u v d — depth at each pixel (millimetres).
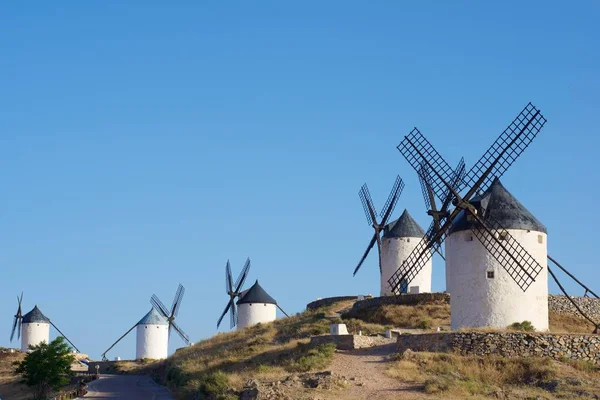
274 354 62250
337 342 59344
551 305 72562
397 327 72062
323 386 48500
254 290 105875
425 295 76125
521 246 62094
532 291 61750
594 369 50562
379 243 89125
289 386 49094
